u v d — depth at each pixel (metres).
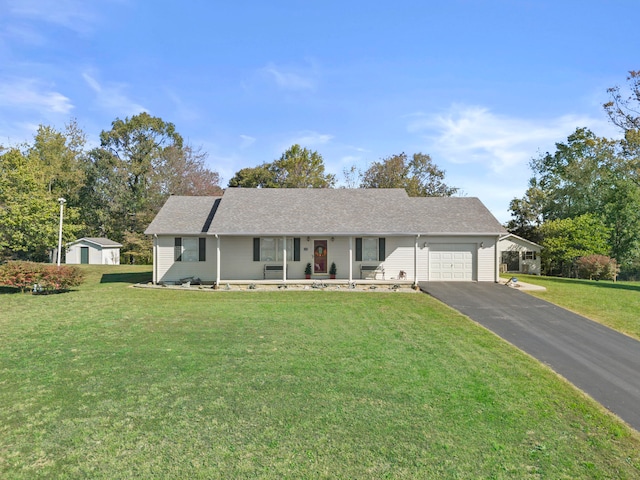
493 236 21.53
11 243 25.62
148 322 12.52
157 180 46.06
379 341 10.69
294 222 21.03
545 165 44.97
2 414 6.41
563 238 32.88
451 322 13.02
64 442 5.62
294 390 7.44
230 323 12.47
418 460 5.40
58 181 43.81
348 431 6.06
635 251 34.41
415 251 20.28
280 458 5.35
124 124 48.91
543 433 6.23
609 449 5.86
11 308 14.72
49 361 8.84
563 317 14.06
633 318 14.09
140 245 42.72
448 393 7.48
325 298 17.05
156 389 7.41
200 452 5.45
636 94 29.75
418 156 45.66
